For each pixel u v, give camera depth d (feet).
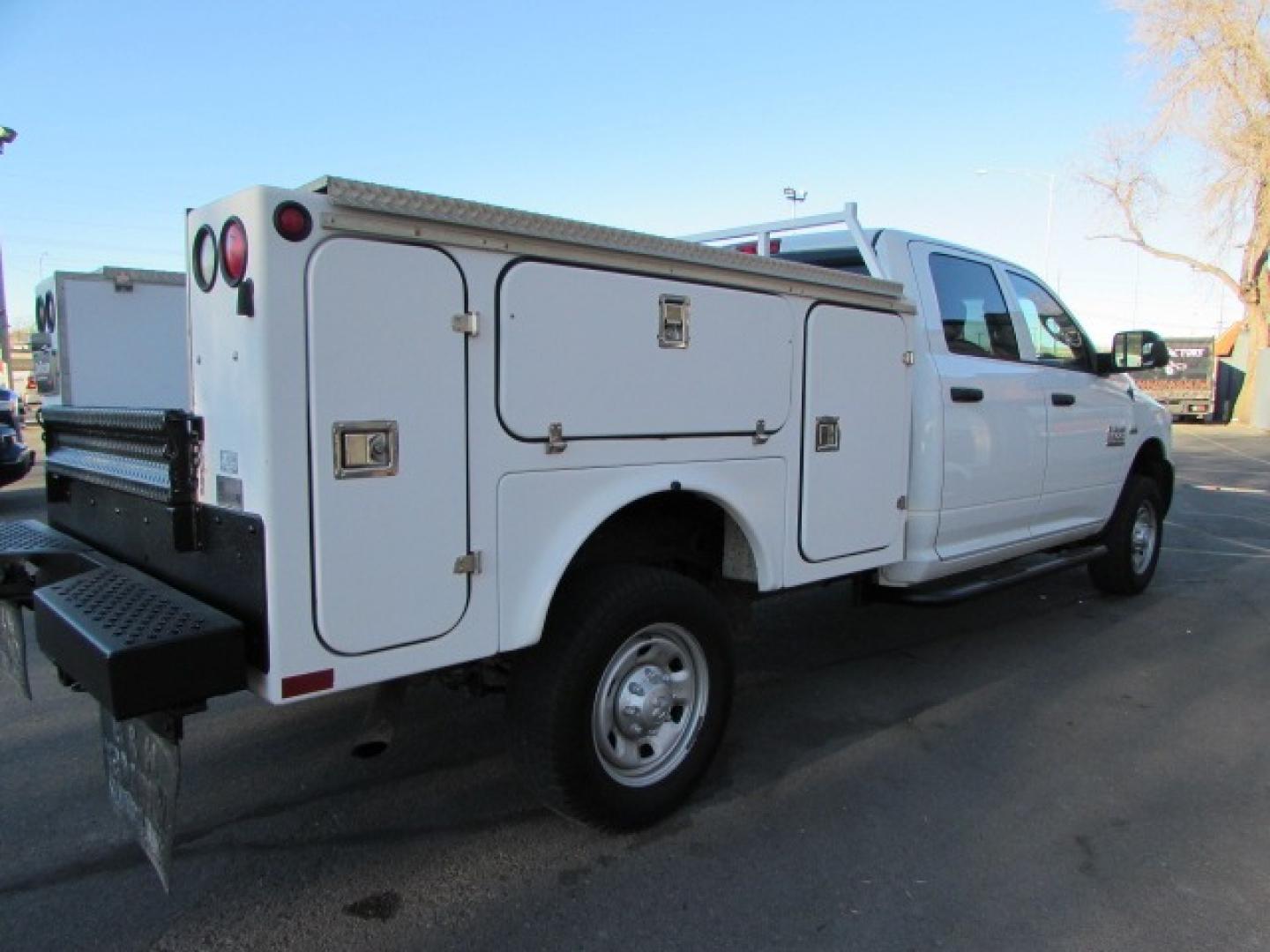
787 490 11.75
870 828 10.71
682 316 10.14
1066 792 11.73
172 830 7.59
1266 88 92.79
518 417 8.71
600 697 9.87
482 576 8.63
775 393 11.40
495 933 8.67
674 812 10.89
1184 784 12.00
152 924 8.73
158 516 9.00
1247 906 9.21
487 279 8.38
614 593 9.80
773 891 9.39
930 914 9.02
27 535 11.70
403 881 9.53
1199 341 110.52
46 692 14.87
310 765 12.28
